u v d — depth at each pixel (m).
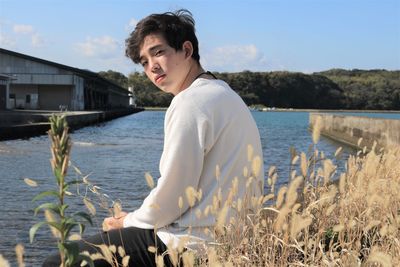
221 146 2.22
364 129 26.41
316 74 128.88
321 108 119.19
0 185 10.30
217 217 2.01
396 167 3.84
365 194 2.73
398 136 19.95
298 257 2.27
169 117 2.22
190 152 2.15
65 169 1.15
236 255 2.03
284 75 118.12
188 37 2.42
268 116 86.38
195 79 2.46
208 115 2.18
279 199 2.04
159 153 19.77
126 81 137.00
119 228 2.25
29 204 8.08
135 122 53.28
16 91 52.69
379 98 118.88
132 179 12.17
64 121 1.14
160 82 2.46
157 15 2.40
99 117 47.88
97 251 2.11
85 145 22.83
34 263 5.02
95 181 11.68
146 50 2.43
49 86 53.19
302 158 2.41
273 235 2.04
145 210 2.18
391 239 2.42
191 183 2.17
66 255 1.23
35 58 51.72
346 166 3.38
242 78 117.38
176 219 2.20
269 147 24.20
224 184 2.21
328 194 2.37
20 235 6.07
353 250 2.21
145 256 2.17
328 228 2.66
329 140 34.50
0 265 1.33
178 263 1.92
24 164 14.42
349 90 121.44
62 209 1.21
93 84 66.62
